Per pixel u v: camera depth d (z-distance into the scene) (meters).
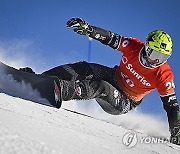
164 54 9.67
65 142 3.79
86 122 8.64
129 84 10.55
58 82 8.70
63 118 7.59
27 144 2.93
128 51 10.18
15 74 9.62
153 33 9.88
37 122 4.82
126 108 10.96
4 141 2.79
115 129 9.56
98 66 10.77
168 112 9.59
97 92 9.65
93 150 3.95
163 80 9.77
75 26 9.31
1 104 6.26
